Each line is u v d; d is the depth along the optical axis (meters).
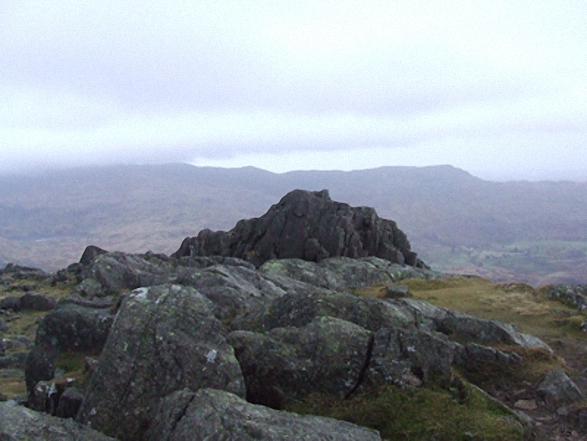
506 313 34.78
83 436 12.43
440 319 24.88
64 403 17.59
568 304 36.72
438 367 16.95
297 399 16.56
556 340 27.42
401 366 16.77
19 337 43.59
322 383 16.86
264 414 12.95
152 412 15.29
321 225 73.25
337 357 17.42
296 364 17.23
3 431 11.80
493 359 20.58
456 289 45.72
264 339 18.14
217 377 15.86
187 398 13.66
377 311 22.09
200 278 36.16
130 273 39.53
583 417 16.70
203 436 12.01
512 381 19.78
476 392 16.50
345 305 22.58
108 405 15.55
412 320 23.14
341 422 13.42
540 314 33.56
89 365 19.98
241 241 75.94
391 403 15.67
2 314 53.12
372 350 17.56
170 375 15.95
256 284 38.69
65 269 80.81
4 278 78.94
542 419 17.14
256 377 17.19
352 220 76.19
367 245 74.44
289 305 23.48
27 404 20.33
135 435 14.98
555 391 18.38
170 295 18.53
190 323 17.53
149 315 17.58
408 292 42.62
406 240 78.62
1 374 32.78
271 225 74.44
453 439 14.22
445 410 15.29
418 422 14.89
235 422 12.31
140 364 16.27
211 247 76.44
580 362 24.03
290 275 57.25
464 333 24.05
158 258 62.22
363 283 58.53
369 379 16.62
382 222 78.94
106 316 25.42
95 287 37.75
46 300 55.78
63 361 24.19
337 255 70.81
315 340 18.11
